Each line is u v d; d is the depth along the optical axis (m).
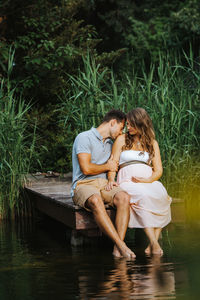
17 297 3.04
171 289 3.07
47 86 9.99
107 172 4.79
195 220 5.66
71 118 7.02
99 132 4.76
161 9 16.17
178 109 6.43
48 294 3.07
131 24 16.28
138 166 4.71
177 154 6.34
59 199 5.33
